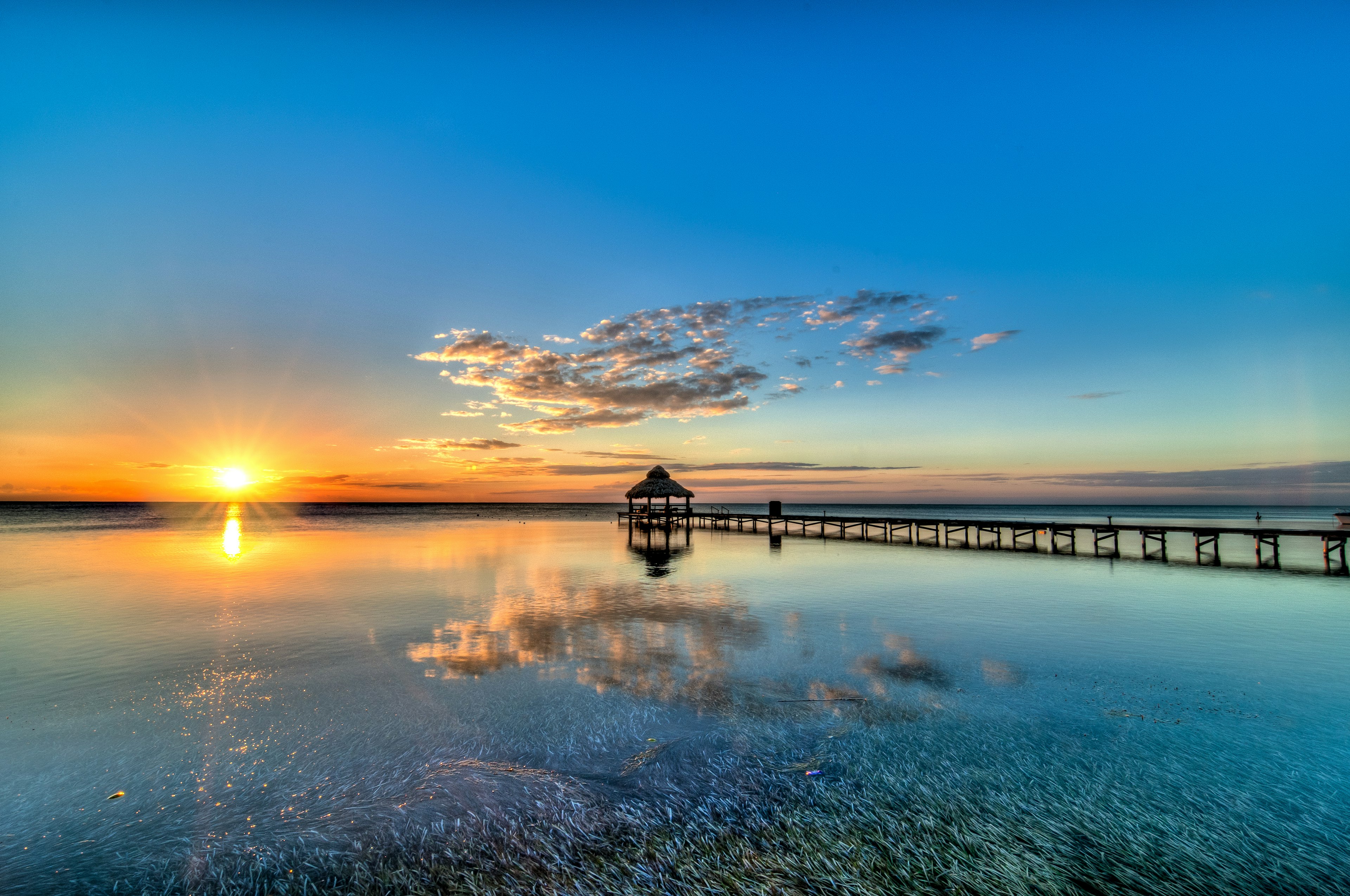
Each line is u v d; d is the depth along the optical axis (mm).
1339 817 4297
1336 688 7176
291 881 3600
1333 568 19578
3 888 3518
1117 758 5258
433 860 3787
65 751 5496
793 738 5699
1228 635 9938
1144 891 3576
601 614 11758
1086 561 21844
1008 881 3672
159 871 3695
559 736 5793
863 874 3727
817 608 12406
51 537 34562
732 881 3654
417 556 23734
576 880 3650
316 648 9117
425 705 6684
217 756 5383
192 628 10492
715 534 38844
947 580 16688
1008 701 6754
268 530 43625
